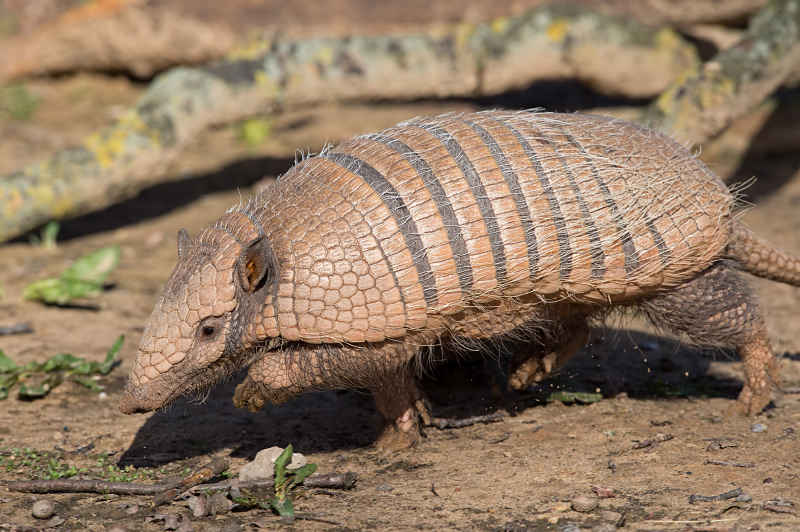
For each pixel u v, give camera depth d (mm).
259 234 11211
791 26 22281
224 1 36531
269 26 35844
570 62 25953
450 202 11289
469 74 25047
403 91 25078
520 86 26219
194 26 36000
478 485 11469
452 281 11250
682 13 29594
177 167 29703
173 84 23516
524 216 11461
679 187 12273
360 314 10984
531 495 11086
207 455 12859
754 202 25031
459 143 11758
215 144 32094
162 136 23172
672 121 21578
